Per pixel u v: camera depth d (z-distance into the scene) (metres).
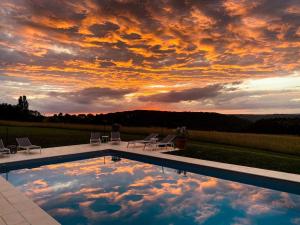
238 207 6.60
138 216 6.11
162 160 10.54
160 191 7.77
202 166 9.23
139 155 11.52
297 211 6.31
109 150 12.92
